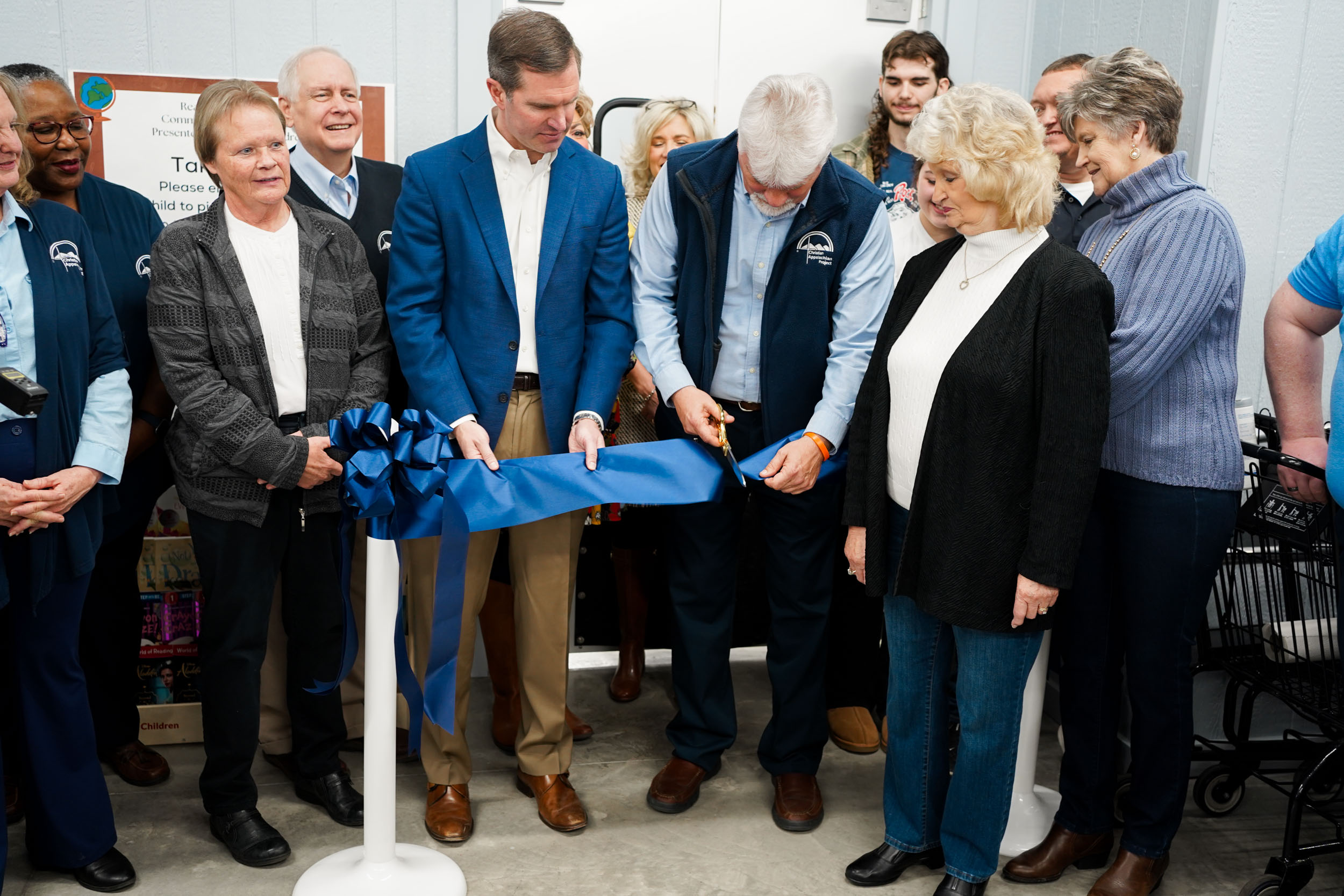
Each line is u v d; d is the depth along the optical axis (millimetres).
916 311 2041
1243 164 2738
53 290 1956
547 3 3088
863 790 2631
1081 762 2242
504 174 2213
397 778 2635
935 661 2127
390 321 2236
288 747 2598
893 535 2109
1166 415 2045
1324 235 2090
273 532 2221
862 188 2256
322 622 2342
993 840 2078
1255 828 2469
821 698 2486
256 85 2113
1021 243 1881
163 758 2604
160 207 2863
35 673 2023
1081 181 2879
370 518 1958
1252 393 2893
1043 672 2365
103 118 2793
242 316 2141
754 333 2309
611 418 2861
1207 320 2002
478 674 3256
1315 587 2350
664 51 3197
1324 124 2752
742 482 2178
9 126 1830
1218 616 2455
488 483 2096
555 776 2447
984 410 1862
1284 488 2143
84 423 2033
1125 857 2168
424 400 2195
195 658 2742
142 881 2166
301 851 2287
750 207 2238
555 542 2295
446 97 3014
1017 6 3301
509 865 2258
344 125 2496
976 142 1809
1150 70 2027
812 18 3264
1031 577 1848
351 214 2592
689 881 2223
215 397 2111
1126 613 2121
